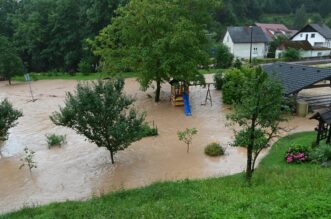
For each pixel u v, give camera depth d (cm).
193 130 1877
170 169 1557
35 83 4003
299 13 10306
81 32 4866
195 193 1063
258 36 6169
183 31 2411
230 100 2636
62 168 1608
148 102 2811
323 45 6538
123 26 2673
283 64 2731
